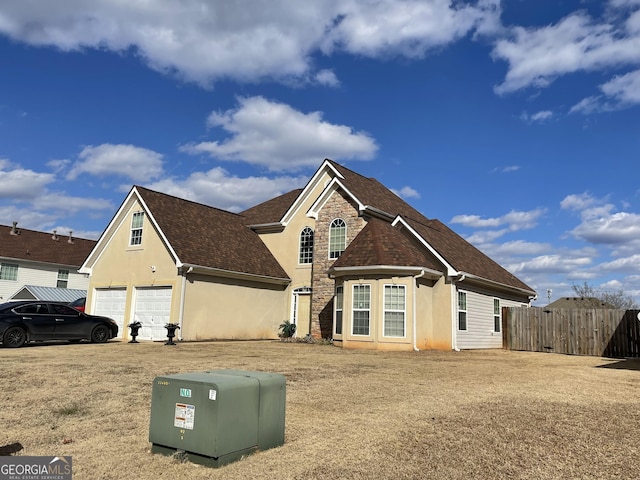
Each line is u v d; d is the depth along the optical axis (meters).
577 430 7.01
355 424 7.25
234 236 26.02
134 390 9.30
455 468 5.50
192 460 5.62
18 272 39.69
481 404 8.62
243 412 5.78
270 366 12.66
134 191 23.22
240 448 5.72
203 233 24.05
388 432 6.85
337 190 24.39
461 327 20.89
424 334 19.62
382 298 19.14
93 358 13.67
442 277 20.42
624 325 20.59
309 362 13.77
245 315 24.05
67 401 8.40
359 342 19.22
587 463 5.71
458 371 12.88
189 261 21.33
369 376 11.52
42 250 41.62
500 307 24.86
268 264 25.95
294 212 26.95
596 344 21.08
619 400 9.20
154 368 11.81
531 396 9.42
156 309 21.94
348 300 19.72
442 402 8.75
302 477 5.20
